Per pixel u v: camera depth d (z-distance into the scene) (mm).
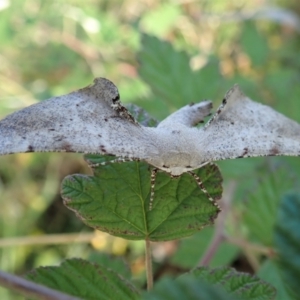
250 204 110
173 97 128
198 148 75
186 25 183
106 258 98
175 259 132
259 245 108
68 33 176
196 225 77
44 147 68
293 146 81
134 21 181
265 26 198
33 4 177
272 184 110
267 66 176
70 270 73
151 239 77
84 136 71
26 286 53
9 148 66
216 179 78
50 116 71
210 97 128
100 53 174
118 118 75
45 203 158
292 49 182
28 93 165
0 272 54
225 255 129
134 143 73
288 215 55
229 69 179
